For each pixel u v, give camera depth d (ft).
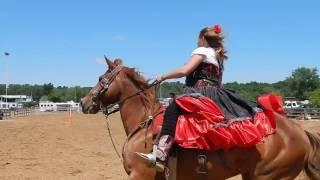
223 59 19.86
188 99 18.76
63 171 41.34
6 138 66.74
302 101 266.16
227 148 18.76
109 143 65.57
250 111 19.39
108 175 39.55
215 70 19.35
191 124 18.80
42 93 481.46
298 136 19.60
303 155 19.58
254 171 19.27
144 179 19.71
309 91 311.27
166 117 19.15
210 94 19.15
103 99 21.24
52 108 227.40
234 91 20.16
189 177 19.42
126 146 20.38
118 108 21.56
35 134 74.64
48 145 60.23
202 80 19.26
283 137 19.40
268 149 19.16
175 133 18.89
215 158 19.08
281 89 321.93
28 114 178.40
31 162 45.70
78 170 41.81
